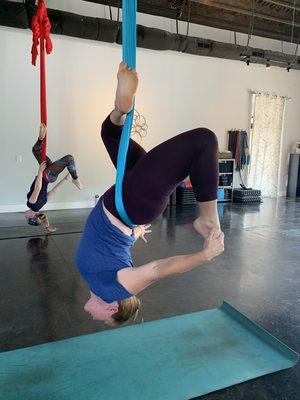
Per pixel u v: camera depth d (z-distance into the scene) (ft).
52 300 9.85
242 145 27.81
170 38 21.44
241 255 14.49
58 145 21.93
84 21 19.10
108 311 4.69
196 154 4.32
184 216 21.43
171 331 8.27
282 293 10.82
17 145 20.84
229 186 27.27
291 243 16.31
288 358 7.30
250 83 28.02
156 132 24.89
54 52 20.99
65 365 6.88
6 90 20.15
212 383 6.46
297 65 25.53
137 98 23.91
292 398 6.18
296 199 29.22
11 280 11.17
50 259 13.14
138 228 4.95
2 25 18.63
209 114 26.71
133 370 6.77
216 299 10.31
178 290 10.91
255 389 6.38
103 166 23.36
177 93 25.20
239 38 26.63
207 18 23.70
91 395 6.07
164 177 4.31
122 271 4.30
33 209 15.47
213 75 26.37
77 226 17.95
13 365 6.85
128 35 4.33
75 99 21.94
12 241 15.28
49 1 20.12
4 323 8.56
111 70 22.59
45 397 6.01
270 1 20.43
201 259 4.10
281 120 29.63
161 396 6.08
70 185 22.72
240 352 7.48
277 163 30.04
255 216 22.15
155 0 21.81
